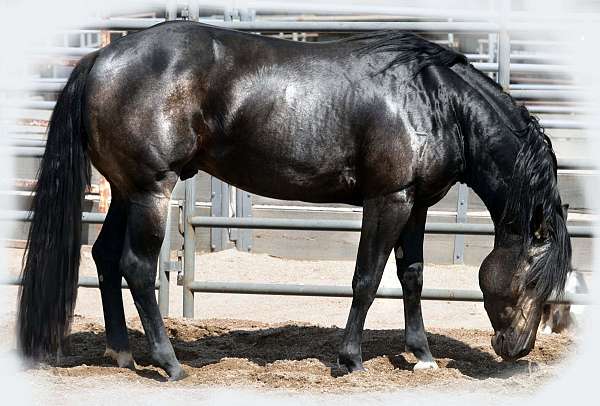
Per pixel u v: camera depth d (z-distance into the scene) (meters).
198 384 8.21
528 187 8.23
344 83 8.34
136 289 8.36
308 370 8.80
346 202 8.83
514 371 9.05
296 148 8.31
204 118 8.27
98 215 10.84
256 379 8.42
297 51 8.47
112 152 8.17
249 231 15.46
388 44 8.58
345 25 10.73
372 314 12.66
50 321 8.32
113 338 8.88
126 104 8.05
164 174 8.16
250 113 8.25
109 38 18.19
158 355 8.36
